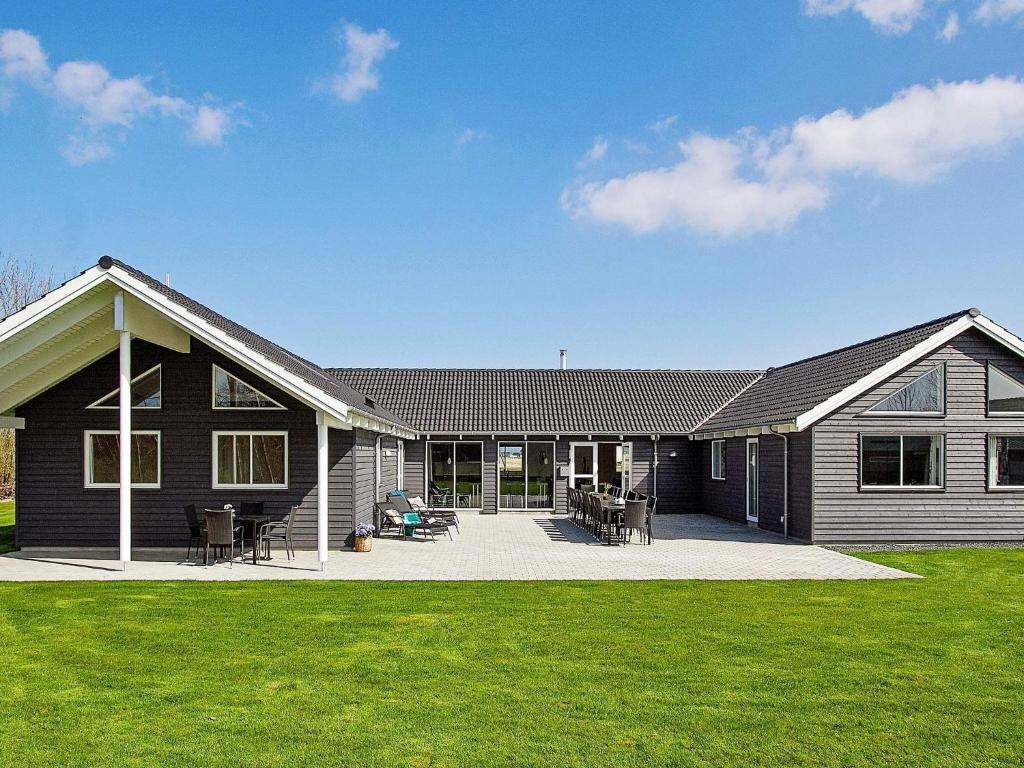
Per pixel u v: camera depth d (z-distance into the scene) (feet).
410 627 29.60
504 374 94.07
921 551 53.11
